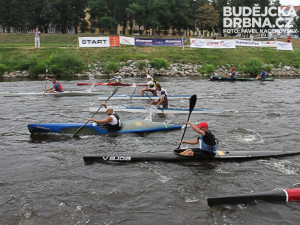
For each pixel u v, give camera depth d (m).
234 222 5.13
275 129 10.69
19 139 9.48
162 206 5.62
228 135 9.96
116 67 32.09
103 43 33.47
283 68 36.56
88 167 7.34
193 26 62.69
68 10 57.34
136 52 36.53
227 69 35.03
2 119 11.93
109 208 5.57
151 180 6.64
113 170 7.16
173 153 7.80
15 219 5.21
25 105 14.79
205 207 5.59
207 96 18.06
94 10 56.88
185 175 6.88
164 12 55.88
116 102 15.82
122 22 61.03
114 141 9.26
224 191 6.15
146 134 10.02
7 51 34.03
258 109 14.21
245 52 39.53
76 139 9.46
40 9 56.66
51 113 13.04
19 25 56.62
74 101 16.06
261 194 5.73
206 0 63.88
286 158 7.91
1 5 53.53
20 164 7.52
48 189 6.25
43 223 5.12
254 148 8.70
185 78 29.38
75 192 6.13
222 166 7.38
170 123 11.45
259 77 27.12
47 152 8.34
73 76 30.47
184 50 38.59
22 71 30.72
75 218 5.26
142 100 16.45
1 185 6.41
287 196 5.73
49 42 51.16
